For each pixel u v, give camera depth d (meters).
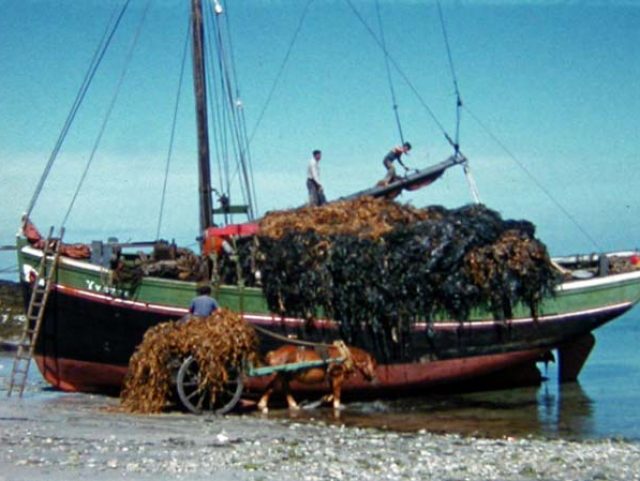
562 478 13.32
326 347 21.52
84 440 15.15
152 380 19.72
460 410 21.98
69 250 22.52
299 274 22.28
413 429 19.11
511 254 23.45
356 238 22.53
